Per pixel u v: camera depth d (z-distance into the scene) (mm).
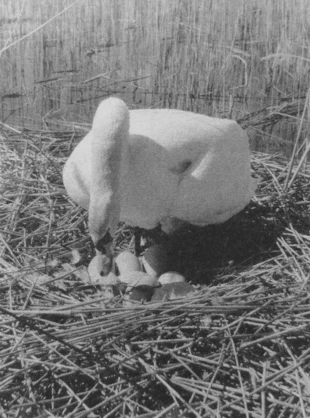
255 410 1500
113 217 1800
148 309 1707
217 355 1626
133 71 3402
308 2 3152
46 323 1700
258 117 3230
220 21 3254
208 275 2049
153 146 1879
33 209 2324
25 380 1553
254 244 2182
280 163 2742
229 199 2000
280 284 1895
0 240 2129
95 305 1794
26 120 3375
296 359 1617
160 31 3326
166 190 1897
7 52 3445
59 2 3414
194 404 1493
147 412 1511
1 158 2654
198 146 1940
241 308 1720
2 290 1879
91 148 1787
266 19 3217
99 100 3447
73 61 3473
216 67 3275
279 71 3221
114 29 3396
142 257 2113
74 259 1954
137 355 1604
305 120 3152
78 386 1581
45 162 2598
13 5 3455
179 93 3338
